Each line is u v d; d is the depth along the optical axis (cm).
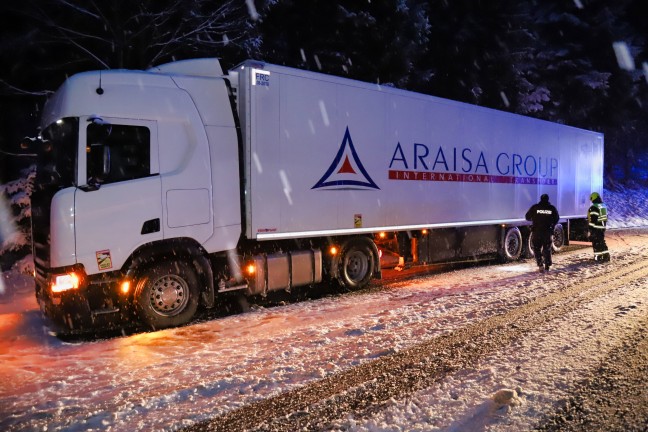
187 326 673
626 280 948
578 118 3153
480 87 2416
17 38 1122
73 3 1095
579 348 531
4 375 489
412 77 2034
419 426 361
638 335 576
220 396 429
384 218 920
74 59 1217
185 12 1158
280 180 766
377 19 1669
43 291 647
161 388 450
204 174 696
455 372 469
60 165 626
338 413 390
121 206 631
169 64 718
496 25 2450
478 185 1126
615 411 380
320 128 816
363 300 811
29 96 1255
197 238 691
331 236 863
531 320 653
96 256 615
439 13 2292
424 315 692
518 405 390
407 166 960
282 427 369
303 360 517
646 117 3569
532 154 1292
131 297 648
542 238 1089
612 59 3166
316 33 1619
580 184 1501
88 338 629
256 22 1338
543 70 3045
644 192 3466
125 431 369
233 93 749
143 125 652
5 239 1108
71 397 433
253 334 622
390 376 465
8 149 1299
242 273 757
